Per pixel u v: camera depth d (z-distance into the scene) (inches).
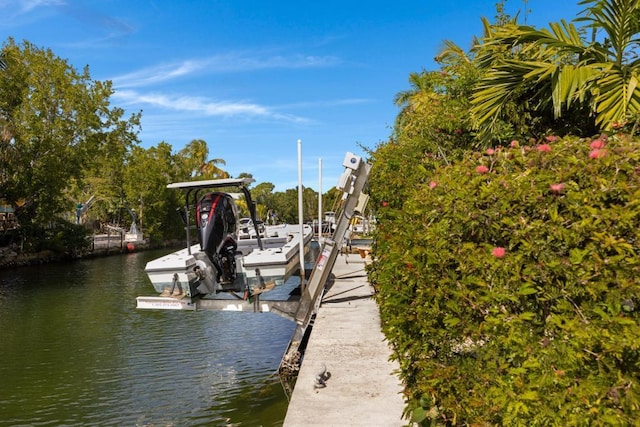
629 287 72.7
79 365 329.1
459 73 317.4
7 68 1099.9
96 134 1264.8
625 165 83.3
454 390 97.6
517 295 81.7
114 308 559.2
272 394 257.3
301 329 284.8
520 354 80.7
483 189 92.7
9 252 1182.9
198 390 269.6
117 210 2140.7
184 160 2454.5
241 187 299.6
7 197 1145.4
